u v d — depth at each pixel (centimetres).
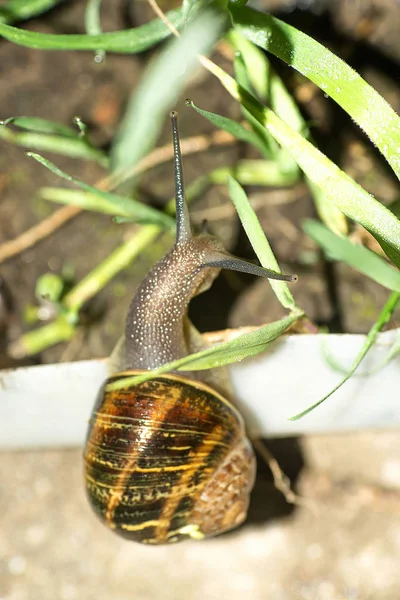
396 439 32
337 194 26
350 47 32
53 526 31
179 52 28
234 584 31
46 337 31
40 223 31
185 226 27
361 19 32
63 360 31
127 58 32
